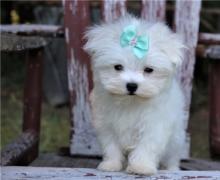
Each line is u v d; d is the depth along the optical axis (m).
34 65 1.34
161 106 1.04
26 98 1.35
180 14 1.30
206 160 1.35
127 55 1.00
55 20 1.97
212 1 2.13
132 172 1.00
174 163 1.21
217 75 1.31
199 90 2.10
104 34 1.03
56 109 1.98
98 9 1.81
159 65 1.00
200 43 1.33
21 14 2.11
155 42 1.01
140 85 0.99
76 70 1.32
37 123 1.36
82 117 1.33
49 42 1.64
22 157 1.23
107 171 1.00
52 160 1.30
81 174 0.96
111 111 1.06
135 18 1.09
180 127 1.16
